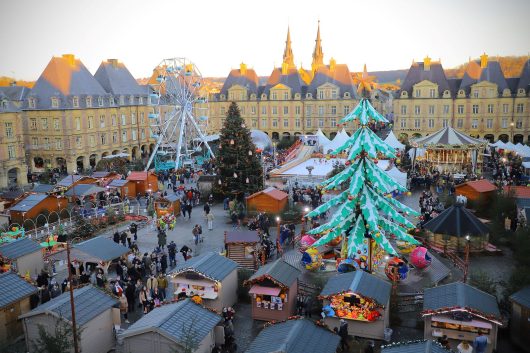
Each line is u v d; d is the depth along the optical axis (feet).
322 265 113.29
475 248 122.93
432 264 115.14
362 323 82.38
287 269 92.58
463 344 70.13
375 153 101.09
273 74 401.08
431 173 225.15
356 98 370.94
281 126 390.21
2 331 83.46
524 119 324.80
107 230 155.53
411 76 352.90
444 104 340.39
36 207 164.86
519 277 86.48
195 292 91.61
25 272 112.06
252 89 401.49
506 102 327.06
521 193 151.94
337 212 105.91
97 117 303.27
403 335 83.51
